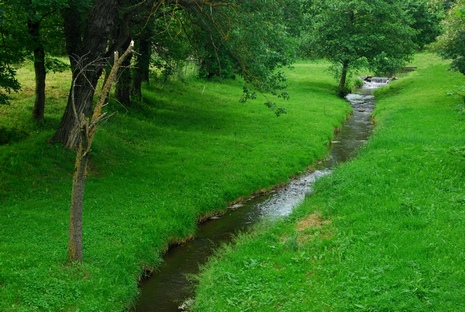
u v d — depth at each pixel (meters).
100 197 14.65
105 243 11.96
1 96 17.03
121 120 22.55
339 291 9.45
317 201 15.42
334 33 39.47
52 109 21.52
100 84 27.95
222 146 21.88
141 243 12.45
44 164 15.72
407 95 37.47
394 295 8.90
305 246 11.91
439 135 22.08
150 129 22.78
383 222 12.38
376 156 18.88
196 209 15.30
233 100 33.41
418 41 62.50
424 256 10.36
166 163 18.61
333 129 28.02
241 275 10.70
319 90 41.09
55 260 10.66
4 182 14.27
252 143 22.86
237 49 19.88
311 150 22.89
